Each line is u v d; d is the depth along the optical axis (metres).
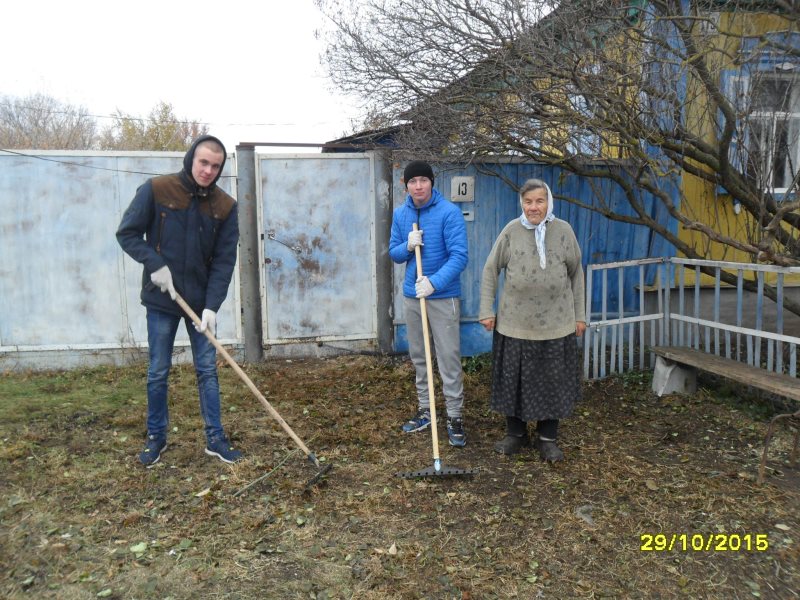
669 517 3.50
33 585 2.88
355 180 6.32
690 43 4.75
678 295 6.86
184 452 4.24
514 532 3.35
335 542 3.25
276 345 6.44
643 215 5.88
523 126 5.47
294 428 4.73
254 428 4.71
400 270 6.44
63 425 4.71
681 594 2.89
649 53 5.00
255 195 6.21
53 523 3.36
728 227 6.72
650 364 6.25
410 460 4.21
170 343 4.05
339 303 6.46
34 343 6.12
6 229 5.95
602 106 4.89
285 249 6.31
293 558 3.10
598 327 5.85
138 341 6.28
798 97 5.12
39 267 6.04
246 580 2.93
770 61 4.89
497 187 6.38
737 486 3.83
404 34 5.47
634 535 3.33
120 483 3.81
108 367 6.20
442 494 3.73
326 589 2.88
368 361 6.45
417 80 5.49
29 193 5.95
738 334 5.19
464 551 3.17
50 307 6.11
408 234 4.40
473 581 2.95
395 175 6.31
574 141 5.81
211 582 2.91
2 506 3.51
